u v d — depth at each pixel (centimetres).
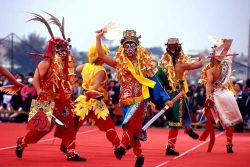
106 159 1199
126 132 997
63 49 1142
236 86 2208
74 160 1155
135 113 1005
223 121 1381
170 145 1311
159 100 1029
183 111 1359
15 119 2375
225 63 1391
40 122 1118
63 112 1147
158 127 2336
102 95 1191
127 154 1286
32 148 1366
